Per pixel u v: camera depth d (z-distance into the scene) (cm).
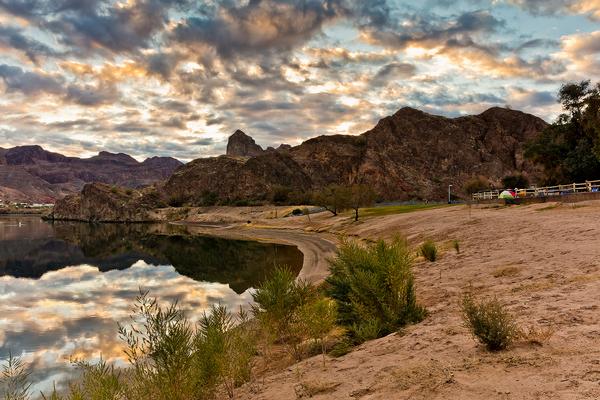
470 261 1581
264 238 7806
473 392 399
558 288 844
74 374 1330
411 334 704
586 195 3189
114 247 7225
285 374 673
